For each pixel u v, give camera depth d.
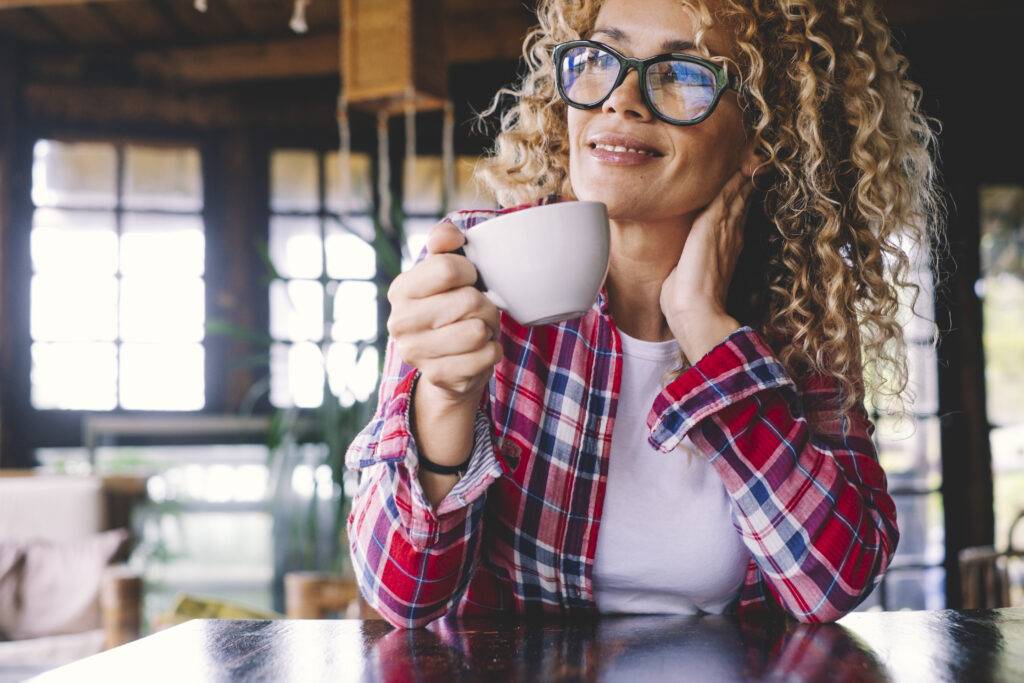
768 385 1.00
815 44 1.13
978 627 0.93
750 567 1.11
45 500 3.82
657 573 1.07
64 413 5.12
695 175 1.02
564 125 1.24
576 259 0.77
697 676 0.73
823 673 0.73
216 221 5.23
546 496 1.04
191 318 5.18
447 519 0.91
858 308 1.19
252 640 0.87
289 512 4.96
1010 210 5.15
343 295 5.18
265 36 5.26
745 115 1.09
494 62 5.27
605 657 0.79
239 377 5.15
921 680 0.72
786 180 1.15
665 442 1.00
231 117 5.28
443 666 0.76
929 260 1.33
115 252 5.19
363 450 0.93
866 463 1.11
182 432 5.09
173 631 0.92
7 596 3.43
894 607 4.97
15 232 5.11
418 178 5.28
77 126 5.22
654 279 1.10
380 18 3.03
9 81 5.14
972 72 5.17
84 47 5.27
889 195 1.17
